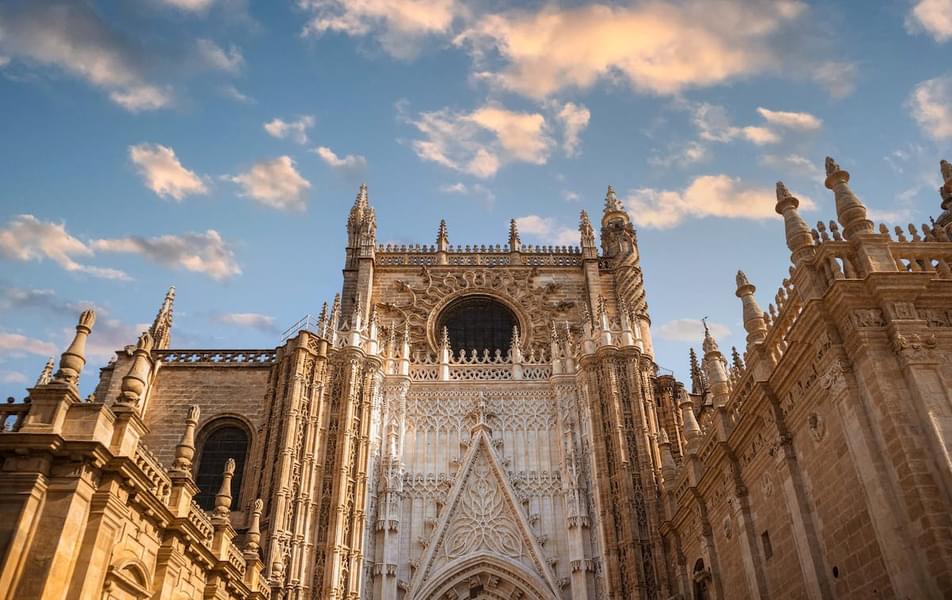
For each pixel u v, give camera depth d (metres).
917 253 19.86
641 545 35.47
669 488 34.97
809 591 20.94
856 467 18.31
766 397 23.36
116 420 18.05
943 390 17.20
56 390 17.11
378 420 40.38
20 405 17.53
